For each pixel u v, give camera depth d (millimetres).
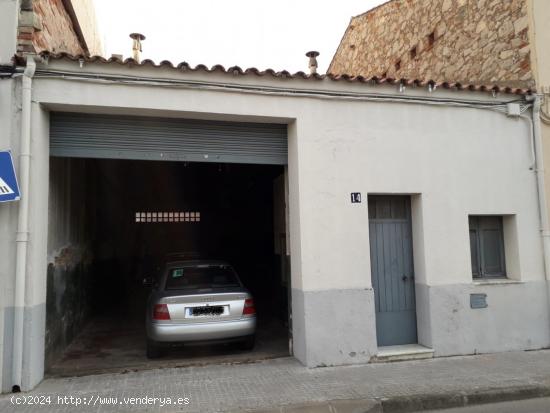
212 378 5551
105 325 9367
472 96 6961
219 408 4586
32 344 5137
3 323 5051
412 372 5738
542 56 7391
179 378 5559
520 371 5762
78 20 8633
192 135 6156
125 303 11656
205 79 5840
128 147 5926
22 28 5508
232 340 6371
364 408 4715
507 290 6844
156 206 12203
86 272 9383
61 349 6867
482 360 6289
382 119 6578
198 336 6180
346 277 6199
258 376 5605
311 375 5629
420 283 6688
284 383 5332
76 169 8297
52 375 5715
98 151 5824
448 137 6840
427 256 6559
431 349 6434
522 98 7203
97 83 5496
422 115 6758
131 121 5965
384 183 6496
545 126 7301
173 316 6180
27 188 5172
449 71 9531
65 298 7211
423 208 6613
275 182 9594
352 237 6281
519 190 7086
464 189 6828
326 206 6227
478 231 7223
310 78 6191
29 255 5191
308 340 5969
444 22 9750
